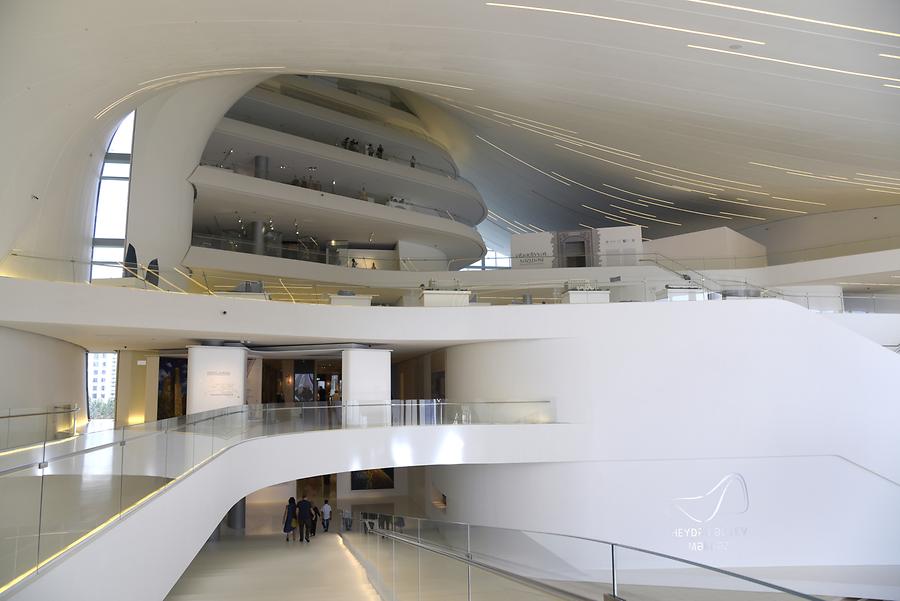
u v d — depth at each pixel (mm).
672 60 15180
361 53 16188
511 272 28938
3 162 13961
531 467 18203
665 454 17938
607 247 28781
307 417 15109
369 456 16281
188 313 15875
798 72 15000
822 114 17344
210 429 10094
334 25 14039
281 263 26875
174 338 17469
